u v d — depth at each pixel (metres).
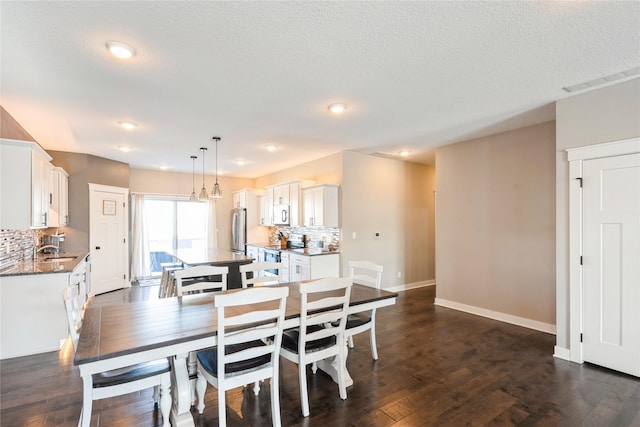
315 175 5.87
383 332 3.77
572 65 2.38
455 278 4.79
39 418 2.11
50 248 4.95
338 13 1.75
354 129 4.02
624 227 2.68
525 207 4.02
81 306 4.17
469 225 4.62
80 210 5.35
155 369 1.87
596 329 2.85
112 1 1.63
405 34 1.97
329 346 2.38
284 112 3.36
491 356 3.10
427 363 2.95
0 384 2.56
